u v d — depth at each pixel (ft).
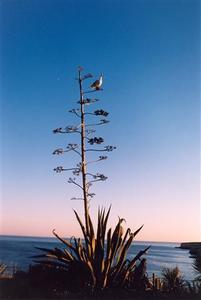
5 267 46.03
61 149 40.47
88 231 38.32
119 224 38.50
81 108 42.24
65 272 37.19
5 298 31.37
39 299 31.50
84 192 39.78
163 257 276.21
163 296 34.30
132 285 37.81
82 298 32.50
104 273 37.27
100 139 40.93
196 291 37.22
